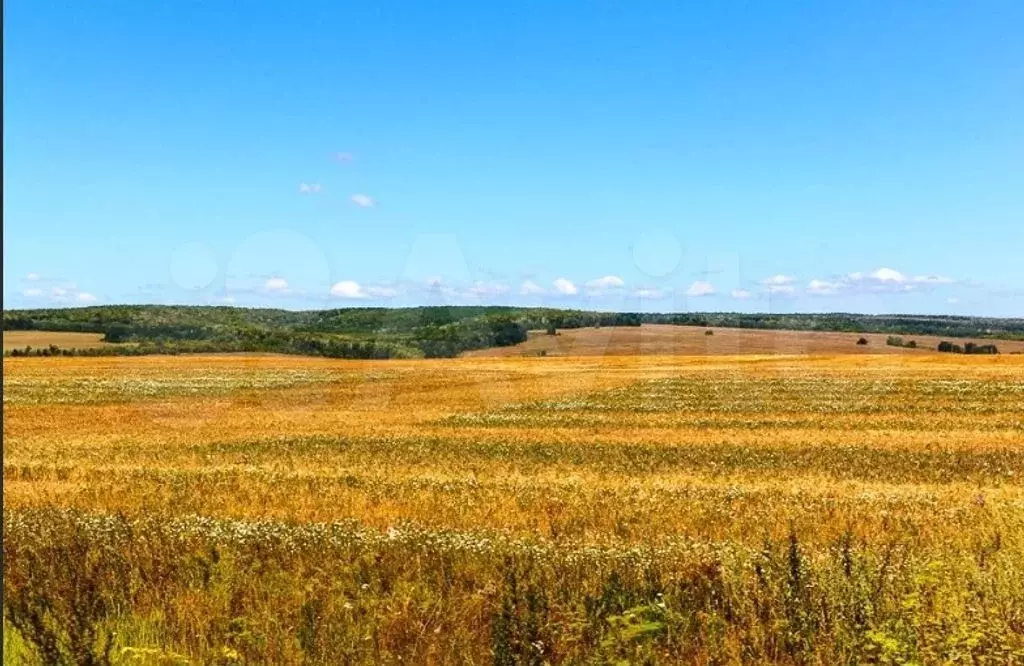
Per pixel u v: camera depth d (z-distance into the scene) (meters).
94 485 18.86
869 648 6.23
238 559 9.65
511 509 15.00
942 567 8.00
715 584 8.43
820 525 12.99
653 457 25.97
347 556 9.74
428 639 6.87
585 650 6.54
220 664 6.51
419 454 26.61
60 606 7.23
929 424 34.69
